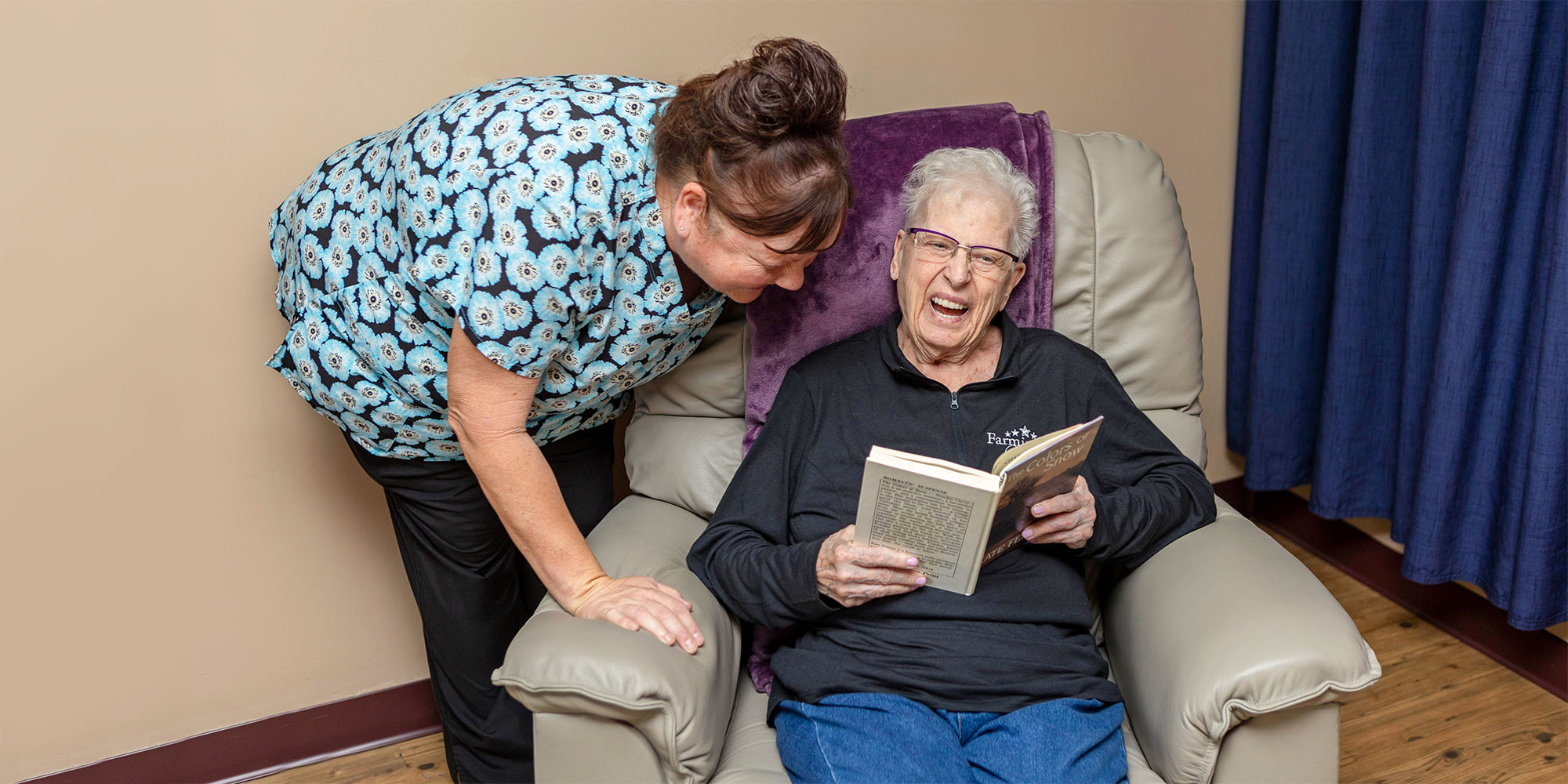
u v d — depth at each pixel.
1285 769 1.29
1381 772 1.81
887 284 1.58
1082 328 1.68
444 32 1.72
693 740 1.26
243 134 1.65
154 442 1.73
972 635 1.38
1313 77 2.09
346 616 1.95
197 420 1.75
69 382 1.65
